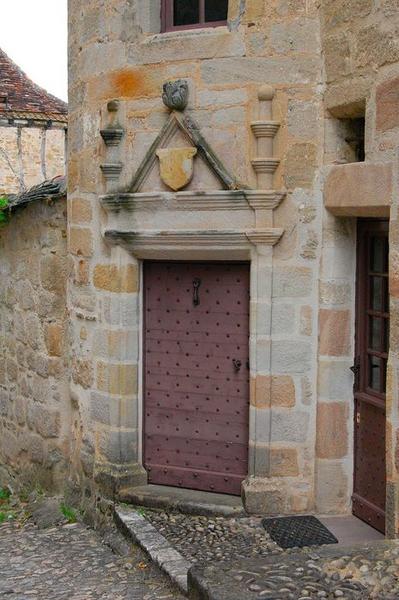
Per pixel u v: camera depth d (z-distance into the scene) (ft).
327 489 20.40
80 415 24.40
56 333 25.99
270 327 20.57
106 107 21.98
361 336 20.06
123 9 21.66
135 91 21.54
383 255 19.36
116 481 22.41
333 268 19.94
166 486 22.67
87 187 23.20
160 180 21.25
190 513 21.33
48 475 26.53
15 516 25.98
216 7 21.08
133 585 18.04
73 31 24.04
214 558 18.43
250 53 20.16
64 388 26.05
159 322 22.58
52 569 19.62
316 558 15.24
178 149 20.81
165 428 22.67
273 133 20.06
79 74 23.54
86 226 23.36
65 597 17.47
